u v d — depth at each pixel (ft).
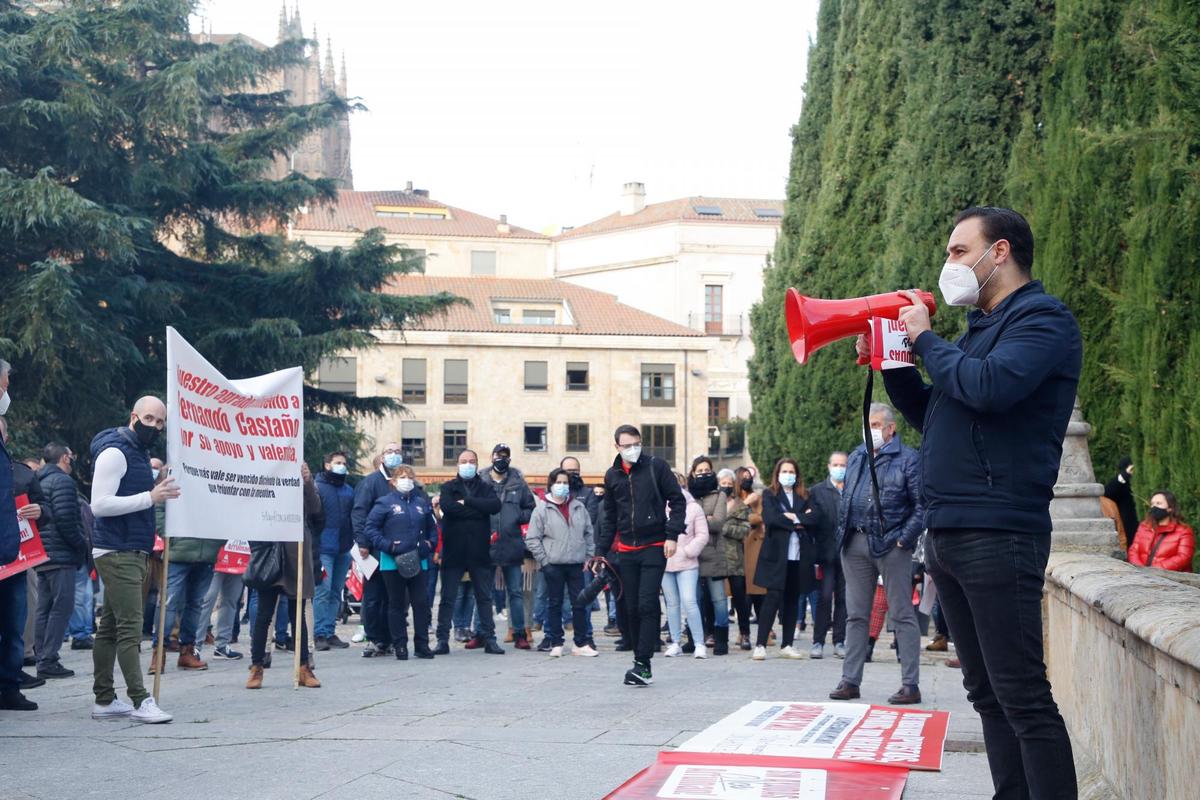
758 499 44.19
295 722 26.50
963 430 12.87
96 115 81.82
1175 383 33.83
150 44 86.22
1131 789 15.99
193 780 19.93
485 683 34.27
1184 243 33.14
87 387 81.51
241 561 41.09
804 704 27.48
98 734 24.80
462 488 44.83
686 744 21.77
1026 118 53.16
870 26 69.87
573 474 50.01
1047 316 12.64
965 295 13.33
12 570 28.40
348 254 95.40
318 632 47.32
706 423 211.41
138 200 89.20
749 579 43.70
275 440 32.22
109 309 85.71
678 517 32.99
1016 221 13.35
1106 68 43.09
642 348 210.18
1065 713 23.00
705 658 43.09
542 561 44.39
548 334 207.10
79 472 84.43
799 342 13.92
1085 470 31.58
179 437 29.63
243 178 96.17
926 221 56.65
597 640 52.31
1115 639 17.15
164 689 33.40
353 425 100.42
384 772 20.26
